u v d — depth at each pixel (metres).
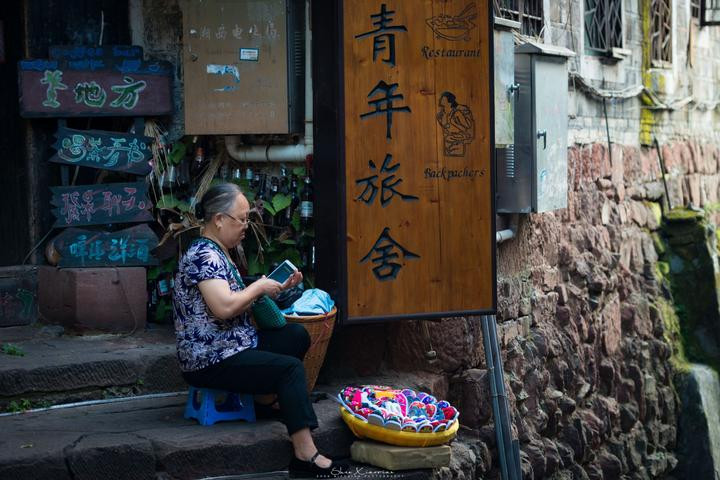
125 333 6.53
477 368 7.07
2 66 6.62
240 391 5.20
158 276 6.71
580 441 8.51
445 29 6.01
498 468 7.03
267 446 5.19
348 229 5.91
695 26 13.16
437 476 5.88
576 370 8.80
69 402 5.77
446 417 5.44
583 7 9.87
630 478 9.47
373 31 5.89
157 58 6.79
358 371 6.55
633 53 11.10
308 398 5.15
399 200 5.99
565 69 8.11
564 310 8.73
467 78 6.06
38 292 6.68
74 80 6.57
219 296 5.04
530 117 7.55
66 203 6.56
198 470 5.06
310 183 6.48
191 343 5.18
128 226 6.72
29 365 5.71
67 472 4.82
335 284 6.02
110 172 6.77
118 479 4.92
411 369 6.75
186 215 6.60
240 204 5.23
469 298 6.13
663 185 11.74
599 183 9.94
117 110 6.62
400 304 6.01
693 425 10.71
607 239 9.95
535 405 7.93
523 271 8.05
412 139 5.99
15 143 6.68
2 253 6.66
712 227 11.73
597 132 10.06
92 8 6.77
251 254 6.59
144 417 5.52
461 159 6.08
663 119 11.95
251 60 6.49
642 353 10.20
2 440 5.00
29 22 6.62
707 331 11.28
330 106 5.96
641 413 9.95
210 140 6.74
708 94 13.59
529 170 7.58
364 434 5.35
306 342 5.38
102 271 6.49
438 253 6.07
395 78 5.94
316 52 6.00
